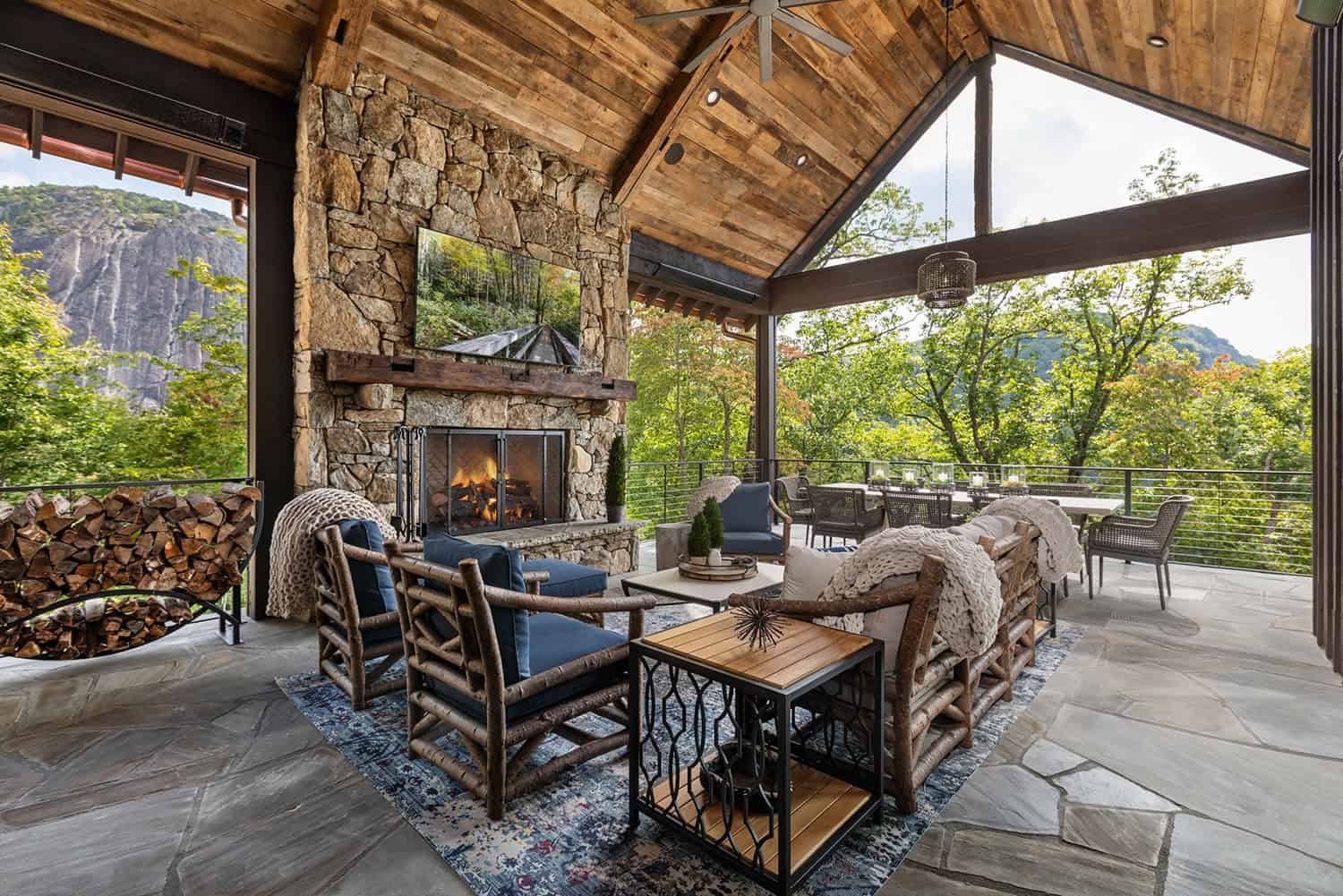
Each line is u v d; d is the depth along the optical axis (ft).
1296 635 12.25
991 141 20.89
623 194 18.21
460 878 5.42
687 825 5.77
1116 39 16.71
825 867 5.56
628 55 15.47
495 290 15.26
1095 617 13.47
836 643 6.15
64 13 10.48
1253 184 16.06
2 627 9.52
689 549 11.76
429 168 14.23
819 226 24.57
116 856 5.67
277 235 12.97
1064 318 39.83
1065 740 7.91
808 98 19.33
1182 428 36.58
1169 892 5.20
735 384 45.93
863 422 45.93
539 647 7.32
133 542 10.53
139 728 8.26
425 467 13.97
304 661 10.69
